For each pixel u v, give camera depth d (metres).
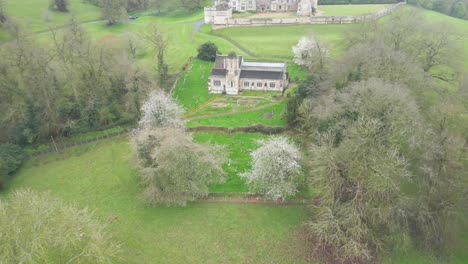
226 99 94.88
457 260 47.94
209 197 60.16
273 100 92.94
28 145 77.75
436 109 58.28
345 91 67.31
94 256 42.19
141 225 55.12
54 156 74.44
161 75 101.94
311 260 48.38
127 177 66.69
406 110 55.50
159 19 174.62
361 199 46.41
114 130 82.94
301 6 154.62
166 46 115.31
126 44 118.50
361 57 73.94
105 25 159.25
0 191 63.78
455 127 55.00
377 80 62.22
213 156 61.69
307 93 81.38
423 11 166.00
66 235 39.12
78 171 69.25
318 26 144.00
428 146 49.56
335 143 57.19
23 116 77.12
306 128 75.19
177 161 55.31
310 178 54.62
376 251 47.53
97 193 62.69
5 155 68.38
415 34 90.25
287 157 57.06
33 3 168.62
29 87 78.44
